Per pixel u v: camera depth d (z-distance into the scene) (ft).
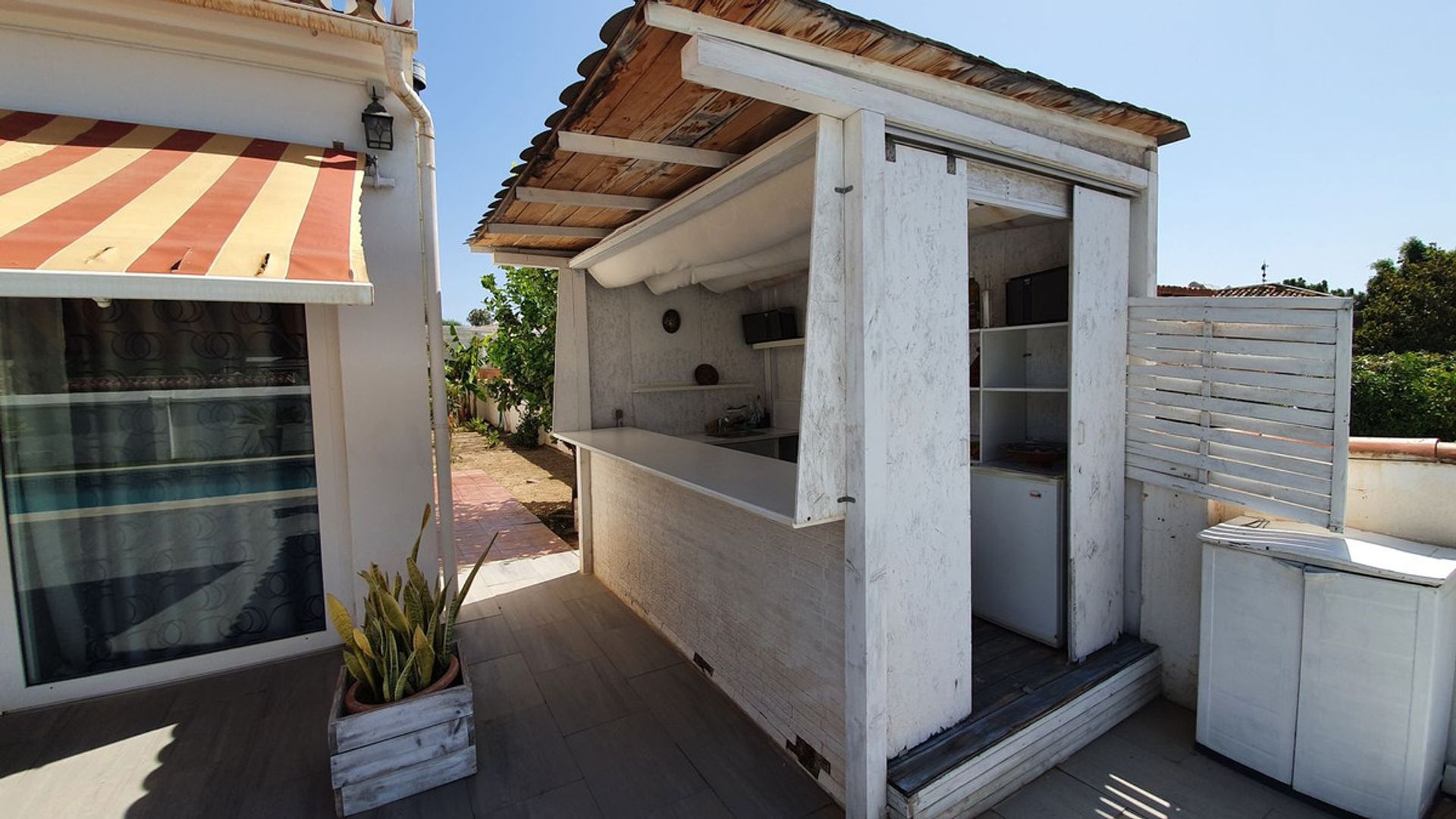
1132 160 12.24
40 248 7.06
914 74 8.43
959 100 9.13
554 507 32.68
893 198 8.39
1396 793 8.29
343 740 8.87
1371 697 8.47
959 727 9.66
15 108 11.37
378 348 13.67
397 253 13.79
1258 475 10.47
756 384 22.82
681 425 21.35
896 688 8.89
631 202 14.02
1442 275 80.12
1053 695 10.61
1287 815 8.95
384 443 13.85
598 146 10.19
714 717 11.94
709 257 14.21
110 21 11.64
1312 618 8.98
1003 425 14.96
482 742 11.03
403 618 9.73
